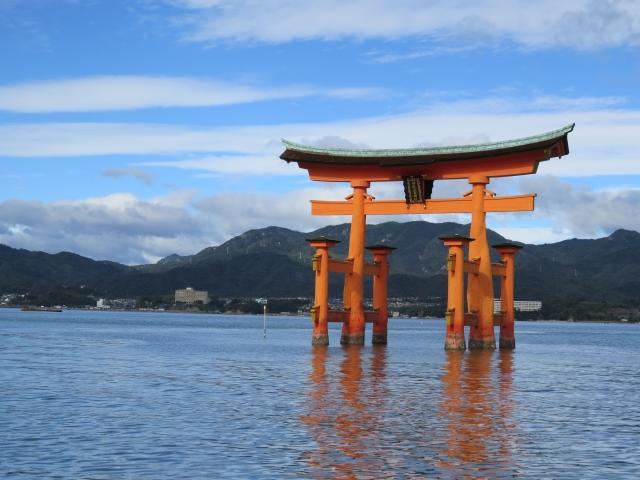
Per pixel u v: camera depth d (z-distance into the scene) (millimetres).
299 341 113188
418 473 23875
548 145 74062
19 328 163625
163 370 58312
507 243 87000
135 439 28938
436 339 128125
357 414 34969
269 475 23594
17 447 27547
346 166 84562
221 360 69312
